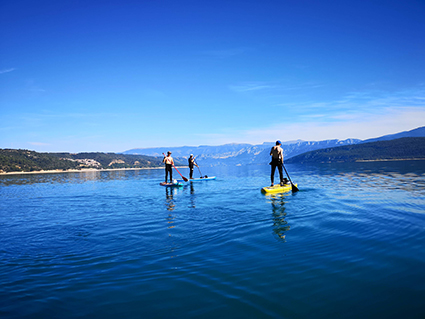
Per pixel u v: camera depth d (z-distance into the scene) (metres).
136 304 3.36
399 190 12.96
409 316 2.88
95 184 23.98
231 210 8.89
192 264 4.50
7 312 3.25
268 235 5.98
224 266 4.38
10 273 4.34
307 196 11.56
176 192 14.84
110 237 6.27
